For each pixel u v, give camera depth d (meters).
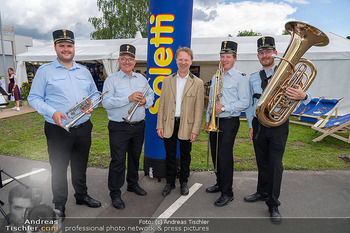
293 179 3.59
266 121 2.40
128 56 2.65
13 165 4.02
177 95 2.88
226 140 2.73
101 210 2.70
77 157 2.57
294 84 2.33
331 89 9.00
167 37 3.23
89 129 2.55
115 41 12.38
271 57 2.56
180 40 3.26
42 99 2.33
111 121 2.80
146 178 3.61
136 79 2.87
